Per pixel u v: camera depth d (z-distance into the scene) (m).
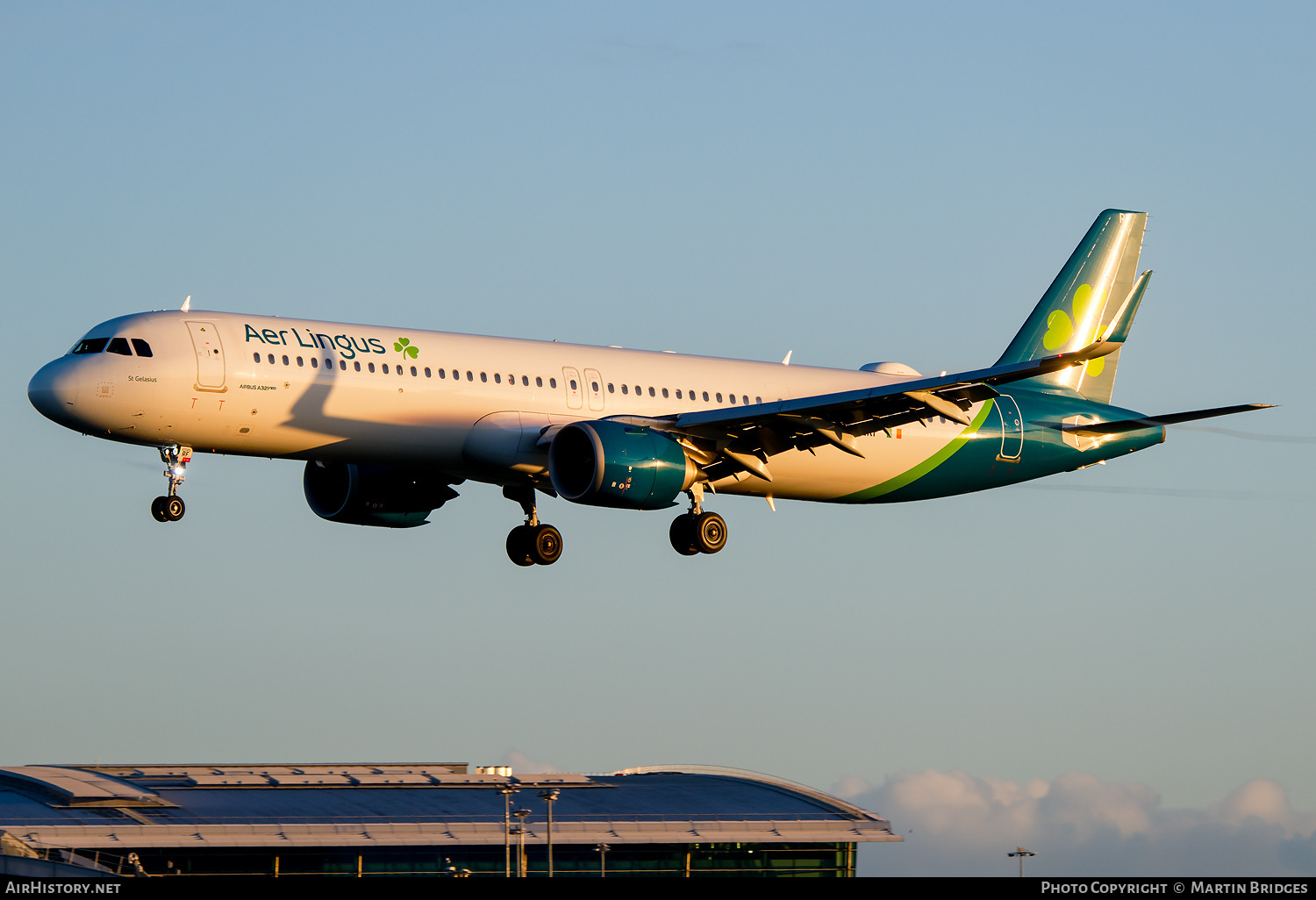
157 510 130.62
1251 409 138.88
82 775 135.62
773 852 140.50
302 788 142.50
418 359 135.75
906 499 162.50
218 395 127.50
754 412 136.00
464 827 133.38
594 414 142.88
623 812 142.25
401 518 152.62
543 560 152.50
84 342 128.25
